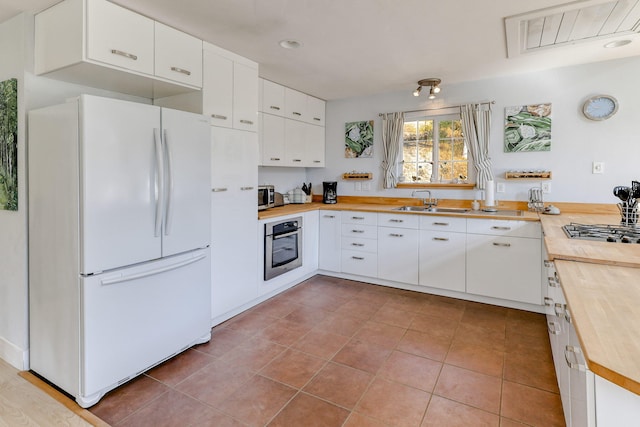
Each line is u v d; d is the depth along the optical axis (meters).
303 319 3.02
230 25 2.40
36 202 2.07
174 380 2.12
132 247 2.02
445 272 3.53
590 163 3.30
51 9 2.06
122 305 1.99
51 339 2.03
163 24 2.35
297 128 4.19
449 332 2.77
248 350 2.48
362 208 4.02
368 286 3.93
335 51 2.89
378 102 4.38
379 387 2.04
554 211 3.27
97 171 1.84
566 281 1.31
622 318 0.99
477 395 1.96
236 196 2.97
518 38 2.62
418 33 2.54
